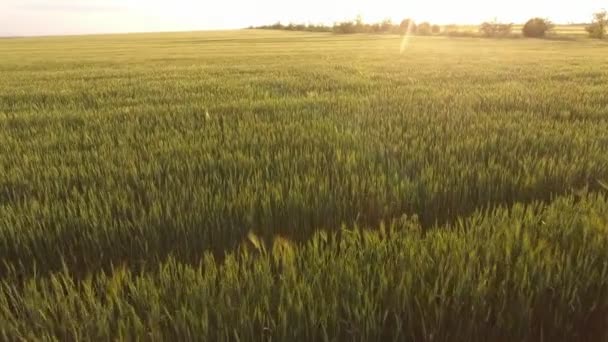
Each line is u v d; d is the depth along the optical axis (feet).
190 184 12.79
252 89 37.17
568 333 6.57
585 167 13.82
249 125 21.22
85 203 11.62
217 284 7.98
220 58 96.37
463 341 6.45
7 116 26.99
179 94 35.19
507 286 7.13
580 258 7.93
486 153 15.74
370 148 16.10
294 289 7.14
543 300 6.95
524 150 16.17
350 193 12.08
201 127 21.61
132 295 7.38
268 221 10.47
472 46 156.46
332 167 14.05
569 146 16.42
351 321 6.48
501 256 7.97
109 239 9.99
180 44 209.97
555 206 10.62
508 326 6.52
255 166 14.43
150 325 6.51
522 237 8.82
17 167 15.14
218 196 11.51
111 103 31.48
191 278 7.75
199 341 6.38
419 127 20.25
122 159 15.94
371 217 11.05
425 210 11.27
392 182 12.52
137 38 341.82
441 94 32.01
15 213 11.43
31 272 9.36
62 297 7.50
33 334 6.58
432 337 6.35
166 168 14.60
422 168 13.76
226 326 6.33
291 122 21.68
